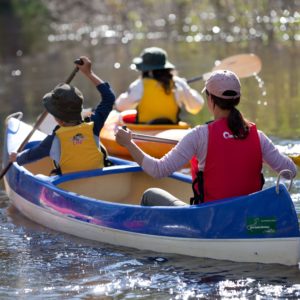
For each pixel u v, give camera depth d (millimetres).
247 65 18547
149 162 10453
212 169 10461
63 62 34000
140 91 17344
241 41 37469
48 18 52250
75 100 12617
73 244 11586
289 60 30453
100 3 50156
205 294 9312
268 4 38812
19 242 11742
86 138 12766
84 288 9680
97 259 10812
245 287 9492
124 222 11250
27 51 38969
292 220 9984
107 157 13641
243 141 10406
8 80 29516
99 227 11594
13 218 13125
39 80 28984
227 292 9352
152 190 11445
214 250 10445
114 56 35094
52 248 11398
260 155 10500
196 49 35719
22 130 15602
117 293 9477
